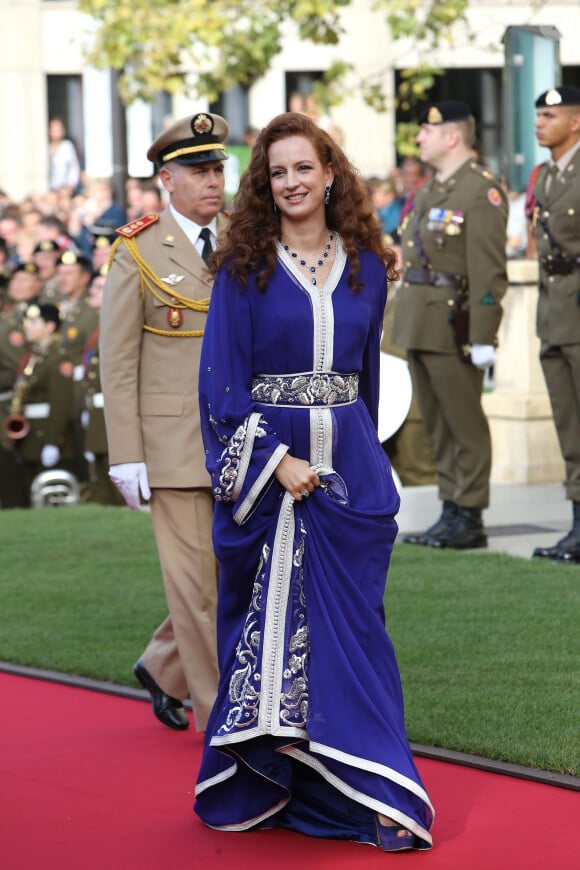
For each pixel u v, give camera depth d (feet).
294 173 39.40
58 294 105.40
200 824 40.16
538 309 74.28
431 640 58.23
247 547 39.60
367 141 192.75
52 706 52.75
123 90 140.05
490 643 57.72
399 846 37.60
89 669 56.70
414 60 191.01
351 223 40.34
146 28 137.39
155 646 49.85
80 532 85.61
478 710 49.24
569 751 44.80
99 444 97.14
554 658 55.47
